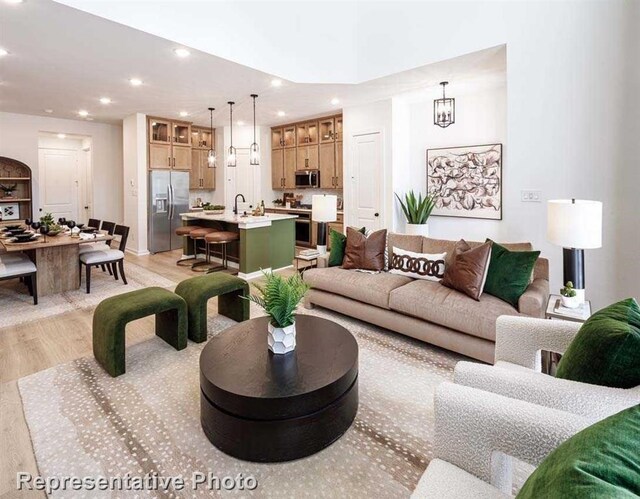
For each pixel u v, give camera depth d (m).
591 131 3.26
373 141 5.98
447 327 2.85
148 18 3.27
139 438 1.97
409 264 3.51
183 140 7.54
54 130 7.04
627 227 3.18
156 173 7.02
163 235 7.22
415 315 3.02
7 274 3.91
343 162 6.42
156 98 5.54
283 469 1.76
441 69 4.30
